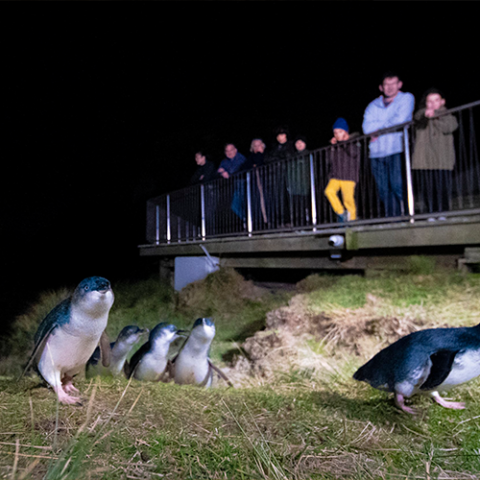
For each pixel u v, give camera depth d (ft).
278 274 35.50
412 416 10.52
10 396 9.85
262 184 32.96
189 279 38.75
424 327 15.69
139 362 13.76
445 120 20.84
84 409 9.27
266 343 19.31
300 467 7.93
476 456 8.63
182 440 8.38
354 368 15.31
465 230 19.51
